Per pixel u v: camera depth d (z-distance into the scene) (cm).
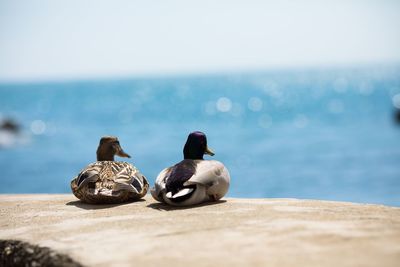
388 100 9431
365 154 3756
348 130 5316
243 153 4091
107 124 6831
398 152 3766
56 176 3253
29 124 6981
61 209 995
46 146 4672
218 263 621
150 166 3625
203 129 6047
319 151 4003
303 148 4209
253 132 5562
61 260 691
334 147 4184
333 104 8975
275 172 3272
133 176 1020
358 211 872
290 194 2664
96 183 1016
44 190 2856
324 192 2667
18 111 9906
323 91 13412
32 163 3756
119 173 1012
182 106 9969
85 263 652
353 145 4244
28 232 824
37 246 747
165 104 10600
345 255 626
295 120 6688
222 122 6806
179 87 18738
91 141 5028
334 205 934
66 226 844
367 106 8250
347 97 10750
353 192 2633
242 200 1010
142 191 1030
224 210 896
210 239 712
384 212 861
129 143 4900
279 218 810
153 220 841
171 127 6306
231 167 3534
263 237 707
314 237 697
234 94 13700
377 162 3419
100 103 11500
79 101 12769
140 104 10744
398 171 3080
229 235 725
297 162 3572
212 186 952
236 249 665
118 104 10906
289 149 4191
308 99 10731
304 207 913
